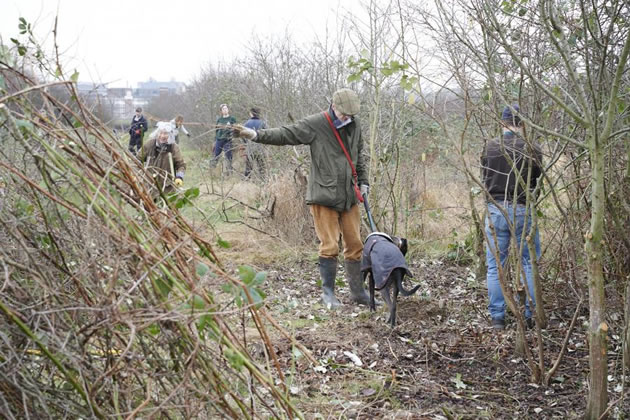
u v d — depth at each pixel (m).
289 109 10.28
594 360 3.56
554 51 4.14
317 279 7.25
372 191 7.39
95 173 2.53
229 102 12.51
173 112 17.50
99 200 2.47
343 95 5.71
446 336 5.32
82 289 2.41
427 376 4.52
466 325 5.60
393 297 5.39
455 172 8.71
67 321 2.41
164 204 2.80
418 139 8.60
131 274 2.48
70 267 2.60
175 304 2.52
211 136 12.93
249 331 5.09
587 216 5.25
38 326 2.31
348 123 5.80
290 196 8.59
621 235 4.63
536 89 4.34
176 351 2.54
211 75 16.02
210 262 2.73
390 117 7.90
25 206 2.50
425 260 7.87
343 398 4.14
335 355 4.85
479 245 6.85
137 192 2.57
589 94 4.25
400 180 8.35
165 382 2.74
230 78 13.00
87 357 2.43
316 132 5.82
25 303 2.37
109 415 2.36
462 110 5.32
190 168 11.26
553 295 5.82
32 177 2.58
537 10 4.09
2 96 2.42
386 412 3.95
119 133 2.99
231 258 7.78
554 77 4.33
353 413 3.92
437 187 9.10
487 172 5.27
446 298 6.41
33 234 2.49
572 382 4.37
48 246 2.56
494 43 4.23
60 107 2.53
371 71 6.91
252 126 10.38
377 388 4.31
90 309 2.23
